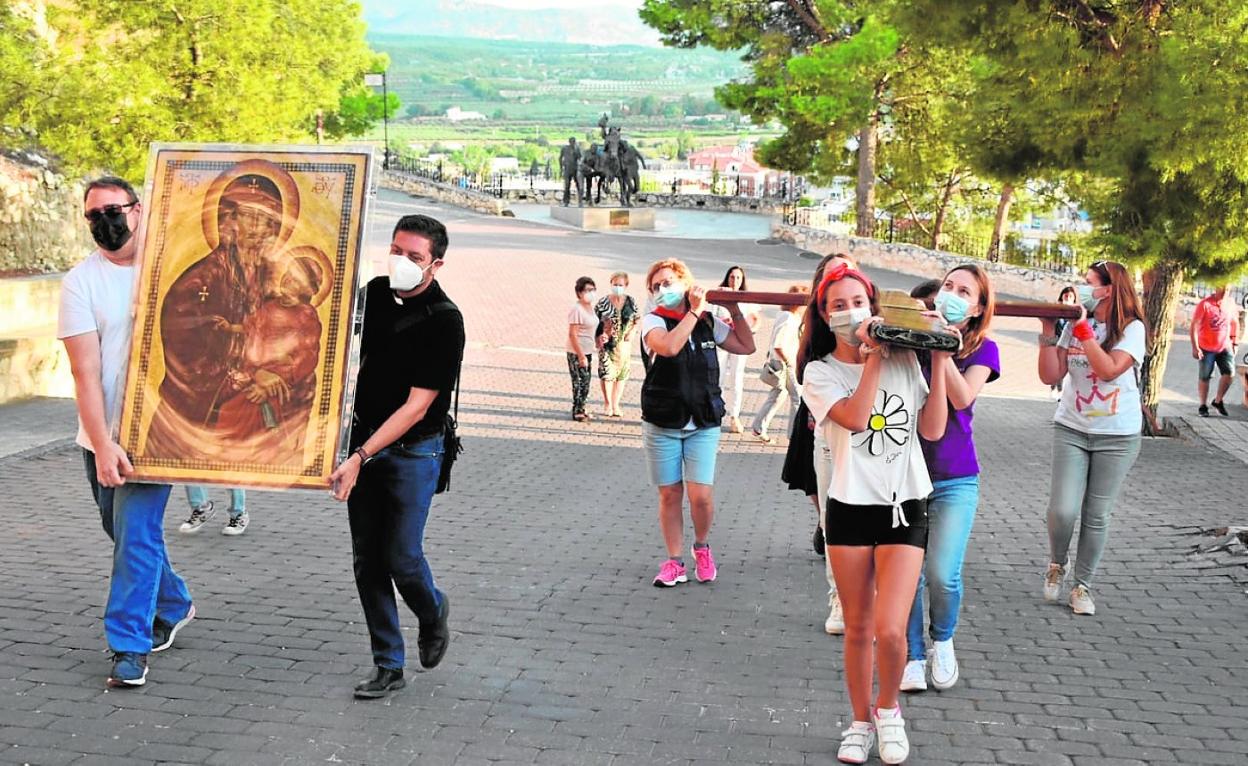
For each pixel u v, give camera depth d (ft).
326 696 18.01
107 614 18.20
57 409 45.88
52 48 54.75
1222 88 37.86
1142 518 31.68
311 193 17.79
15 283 59.16
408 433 17.47
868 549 15.62
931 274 117.91
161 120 52.03
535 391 55.31
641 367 64.13
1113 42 43.01
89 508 30.07
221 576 24.40
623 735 16.87
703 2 134.72
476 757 16.01
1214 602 24.09
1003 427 49.85
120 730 16.53
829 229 143.95
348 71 127.24
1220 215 42.60
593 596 23.88
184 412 17.61
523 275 101.76
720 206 196.24
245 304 17.63
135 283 17.81
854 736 16.10
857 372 15.51
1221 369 53.98
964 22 45.27
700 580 25.03
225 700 17.72
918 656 19.16
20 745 15.92
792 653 20.62
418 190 203.41
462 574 25.25
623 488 35.19
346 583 24.14
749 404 53.93
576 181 180.65
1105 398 22.57
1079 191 63.31
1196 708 18.22
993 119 48.80
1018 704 18.39
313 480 17.35
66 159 53.62
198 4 53.26
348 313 17.49
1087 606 23.16
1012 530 30.58
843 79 112.47
